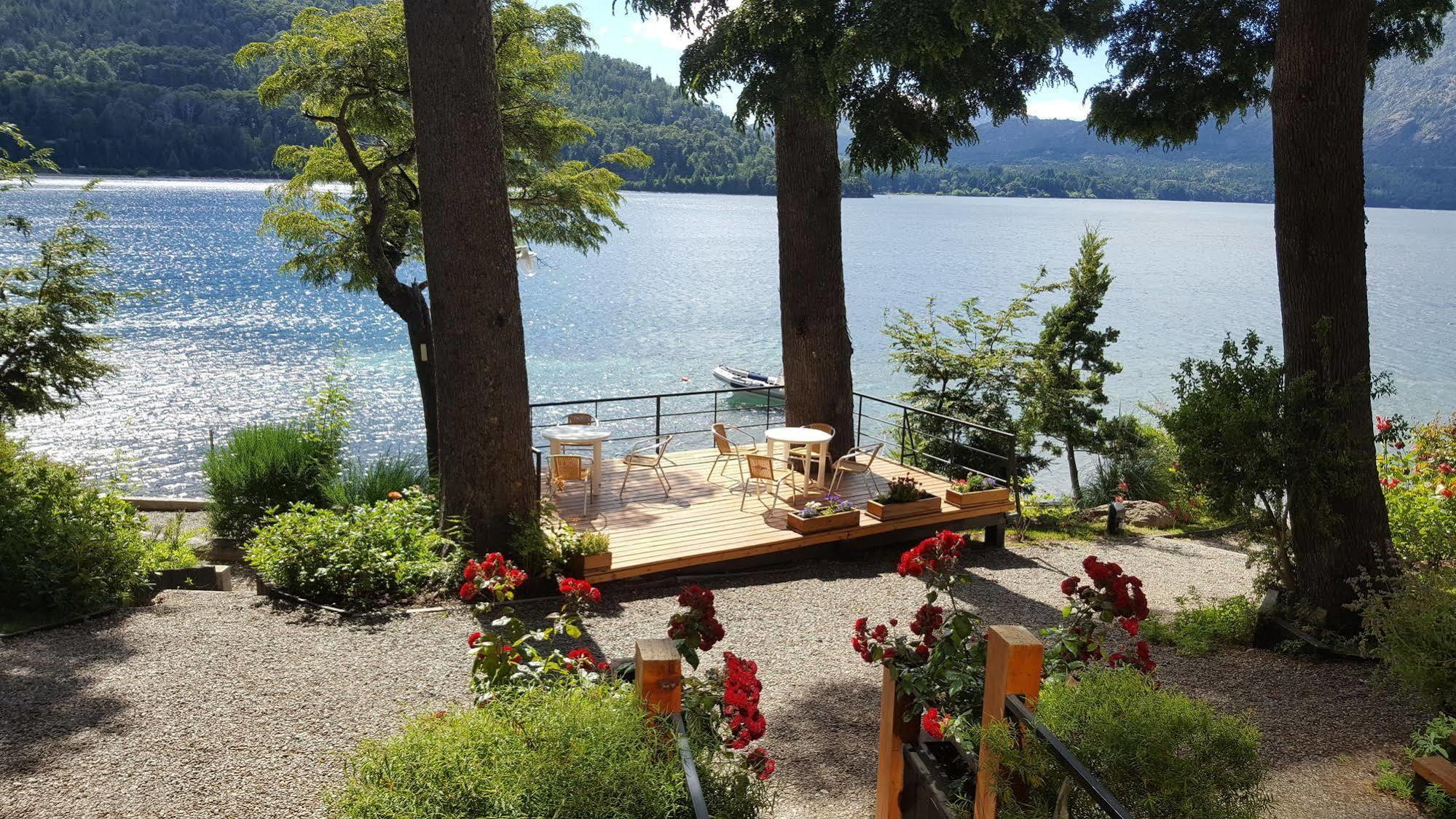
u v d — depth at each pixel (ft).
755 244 353.72
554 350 136.77
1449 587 16.78
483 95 25.93
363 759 8.93
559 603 24.36
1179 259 351.46
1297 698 18.38
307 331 139.23
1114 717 8.14
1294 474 21.34
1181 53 31.58
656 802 8.20
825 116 30.48
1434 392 127.13
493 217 26.32
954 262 299.58
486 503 26.86
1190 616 24.07
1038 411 52.95
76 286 32.55
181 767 14.75
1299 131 21.61
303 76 38.81
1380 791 14.25
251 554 25.57
